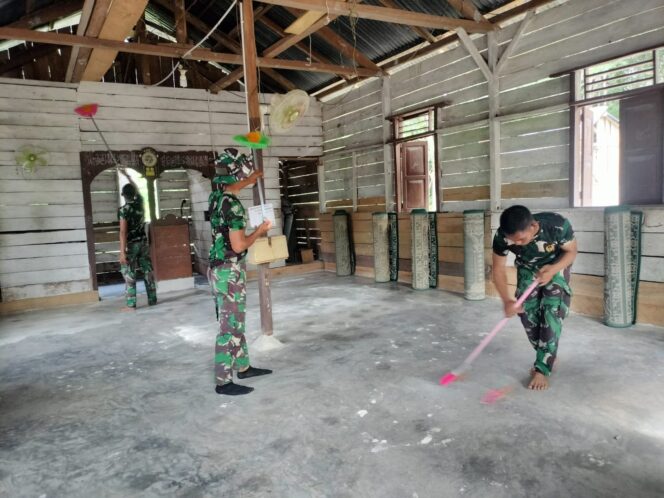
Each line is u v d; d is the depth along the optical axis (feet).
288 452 7.47
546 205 16.07
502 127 17.31
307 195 30.35
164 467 7.22
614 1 13.69
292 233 29.40
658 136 12.90
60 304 21.75
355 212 25.30
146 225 23.29
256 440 7.90
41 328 17.07
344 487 6.47
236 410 9.11
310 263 28.04
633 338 12.06
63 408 9.66
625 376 9.69
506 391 9.26
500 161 17.46
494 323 14.19
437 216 19.88
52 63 22.44
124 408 9.50
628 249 12.78
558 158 15.58
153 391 10.32
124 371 11.76
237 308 9.91
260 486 6.60
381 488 6.40
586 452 7.00
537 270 9.21
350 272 25.34
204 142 25.17
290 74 26.73
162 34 26.84
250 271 26.55
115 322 17.19
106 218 29.71
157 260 22.89
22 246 21.12
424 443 7.50
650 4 12.89
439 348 12.11
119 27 15.76
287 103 13.42
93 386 10.82
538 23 15.79
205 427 8.48
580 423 7.86
